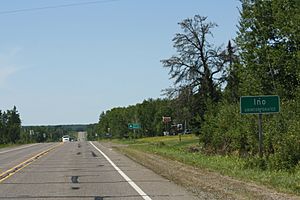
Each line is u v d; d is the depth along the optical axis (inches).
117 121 5639.8
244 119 1155.9
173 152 1518.2
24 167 1107.3
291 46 1262.3
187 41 2314.2
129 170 962.1
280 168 796.6
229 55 2188.7
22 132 6515.8
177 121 2321.6
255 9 1304.1
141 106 5693.9
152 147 2001.7
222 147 1408.7
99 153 1790.1
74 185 708.7
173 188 641.6
